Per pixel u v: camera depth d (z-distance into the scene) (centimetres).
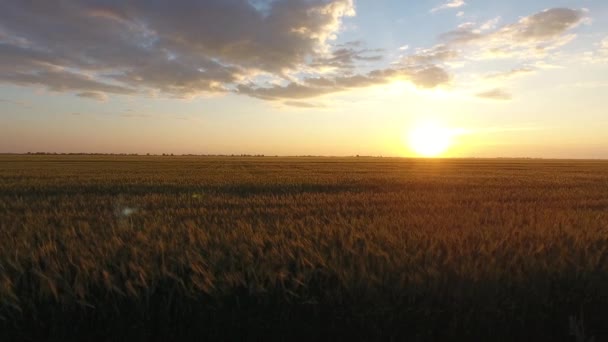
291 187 1873
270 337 417
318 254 490
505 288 439
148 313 409
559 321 438
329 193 1577
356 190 1744
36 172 3038
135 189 1728
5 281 406
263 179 2394
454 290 420
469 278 430
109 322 405
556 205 1218
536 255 521
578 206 1195
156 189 1738
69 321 399
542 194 1569
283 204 1185
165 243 563
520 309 433
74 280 431
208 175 2816
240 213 973
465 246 555
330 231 640
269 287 425
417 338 411
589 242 592
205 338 411
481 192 1639
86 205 1149
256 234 612
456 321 415
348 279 423
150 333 409
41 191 1609
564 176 2973
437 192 1630
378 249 524
